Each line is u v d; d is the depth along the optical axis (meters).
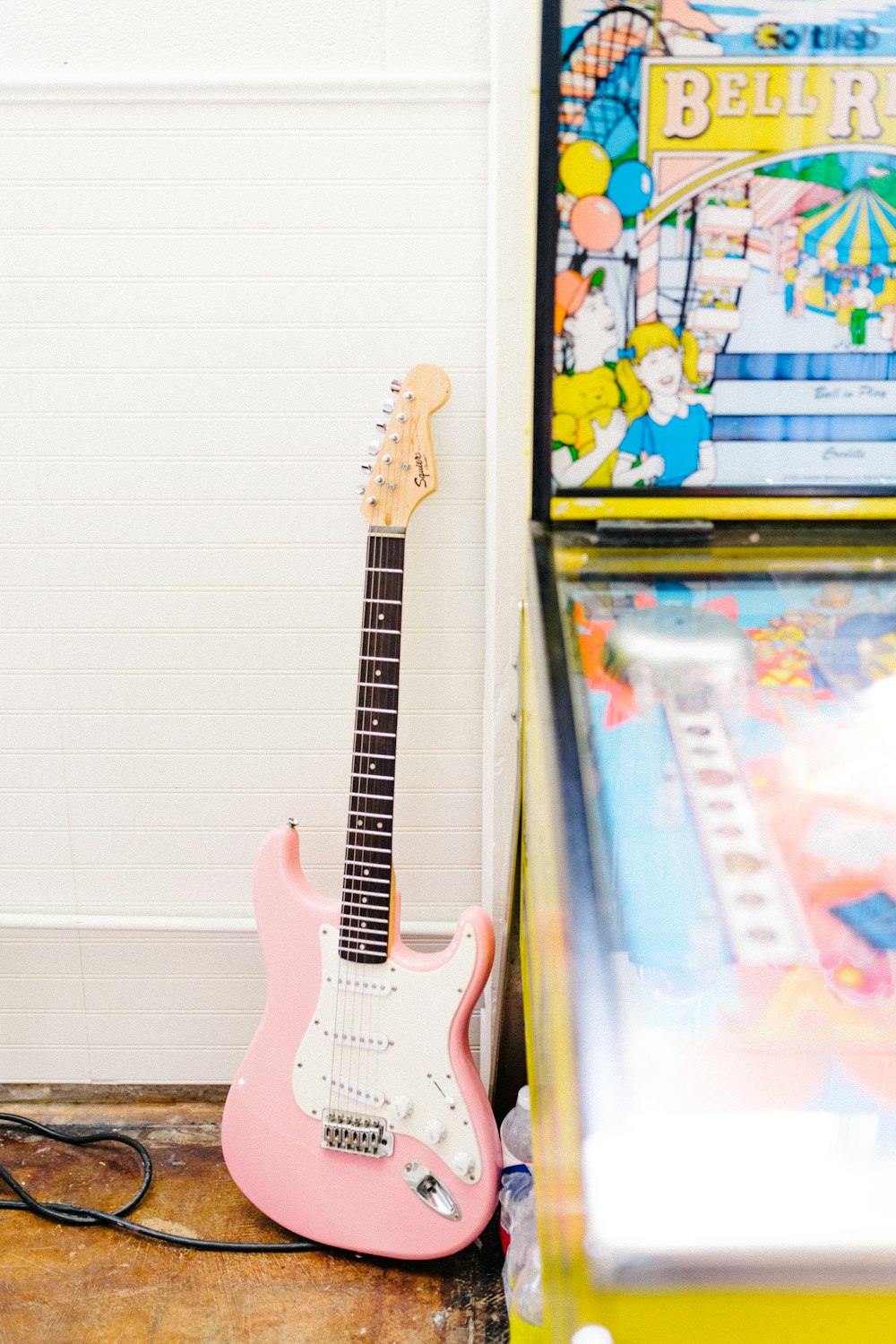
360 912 1.57
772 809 0.90
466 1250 1.66
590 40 1.16
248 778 1.83
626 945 0.77
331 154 1.54
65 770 1.84
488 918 1.53
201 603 1.75
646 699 1.01
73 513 1.71
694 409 1.28
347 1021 1.59
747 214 1.21
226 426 1.66
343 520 1.70
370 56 1.49
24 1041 1.95
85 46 1.50
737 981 0.77
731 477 1.30
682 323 1.25
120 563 1.73
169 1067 1.96
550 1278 0.80
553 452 1.30
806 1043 0.73
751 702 1.02
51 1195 1.76
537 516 1.32
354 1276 1.61
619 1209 0.57
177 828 1.86
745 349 1.26
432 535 1.68
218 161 1.54
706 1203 0.58
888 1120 0.67
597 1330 0.55
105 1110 1.96
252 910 1.91
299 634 1.76
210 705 1.80
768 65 1.16
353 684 1.78
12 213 1.57
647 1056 0.69
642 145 1.19
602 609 1.15
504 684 1.67
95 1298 1.57
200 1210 1.74
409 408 1.49
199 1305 1.56
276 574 1.73
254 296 1.60
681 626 1.12
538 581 1.20
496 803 1.72
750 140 1.19
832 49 1.16
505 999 1.69
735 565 1.25
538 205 1.21
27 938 1.92
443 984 1.54
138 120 1.53
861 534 1.32
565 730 0.93
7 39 1.50
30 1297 1.57
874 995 0.75
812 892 0.83
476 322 1.60
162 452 1.68
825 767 0.95
